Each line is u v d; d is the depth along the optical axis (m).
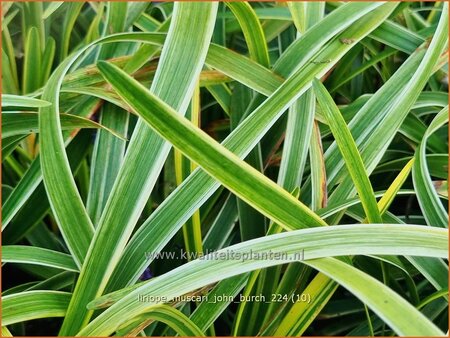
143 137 0.24
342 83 0.31
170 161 0.29
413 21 0.34
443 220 0.24
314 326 0.30
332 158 0.27
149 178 0.23
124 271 0.23
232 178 0.22
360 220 0.26
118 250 0.22
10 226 0.28
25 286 0.27
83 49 0.28
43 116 0.26
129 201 0.23
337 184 0.28
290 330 0.23
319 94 0.24
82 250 0.23
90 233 0.24
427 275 0.24
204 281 0.21
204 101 0.33
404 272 0.25
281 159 0.28
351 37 0.28
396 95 0.28
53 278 0.26
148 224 0.24
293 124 0.27
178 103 0.25
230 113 0.30
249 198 0.22
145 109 0.22
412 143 0.30
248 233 0.26
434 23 0.35
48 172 0.24
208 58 0.28
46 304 0.23
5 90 0.33
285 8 0.33
